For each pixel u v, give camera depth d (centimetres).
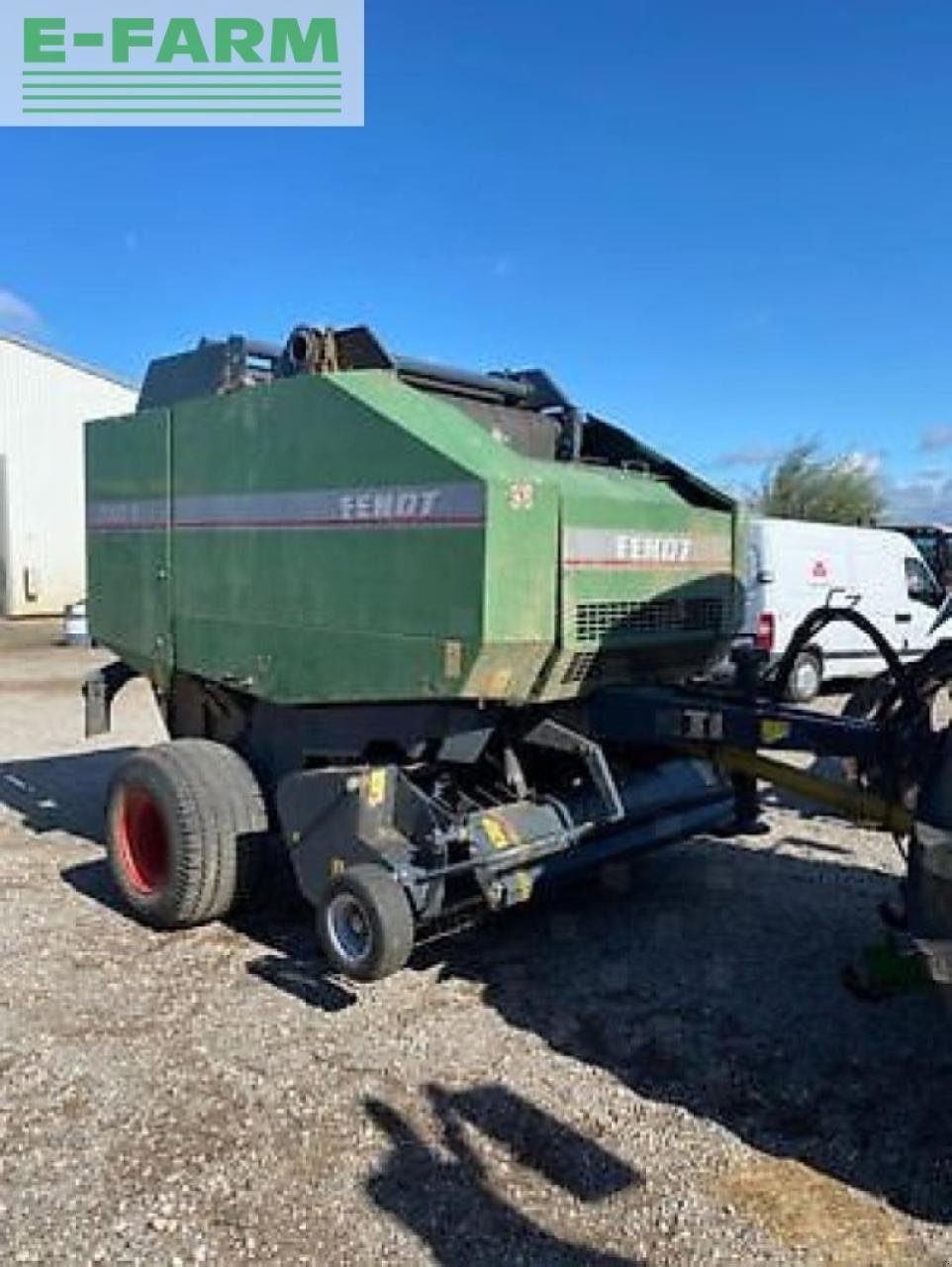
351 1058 418
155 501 594
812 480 3981
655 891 610
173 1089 394
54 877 640
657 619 507
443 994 477
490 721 481
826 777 444
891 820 413
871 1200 332
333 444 488
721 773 571
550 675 470
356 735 516
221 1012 458
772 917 572
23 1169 344
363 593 477
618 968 505
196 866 529
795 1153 357
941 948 313
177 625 584
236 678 547
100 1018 452
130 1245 308
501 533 436
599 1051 425
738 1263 303
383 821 473
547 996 475
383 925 432
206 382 570
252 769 562
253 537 530
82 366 2753
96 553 646
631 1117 378
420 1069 410
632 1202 330
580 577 465
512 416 551
